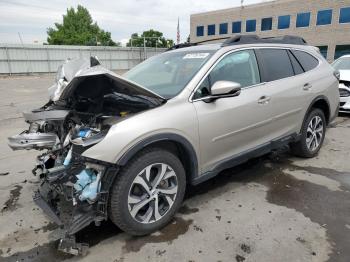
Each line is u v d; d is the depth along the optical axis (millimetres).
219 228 2947
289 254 2568
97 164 2463
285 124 4066
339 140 5648
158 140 2672
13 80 26344
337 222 3010
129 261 2529
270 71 3861
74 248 2557
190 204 3400
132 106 2979
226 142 3299
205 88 3143
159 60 3961
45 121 3004
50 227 3039
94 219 2557
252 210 3254
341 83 7355
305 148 4547
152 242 2762
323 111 4871
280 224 2992
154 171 2824
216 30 43812
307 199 3473
